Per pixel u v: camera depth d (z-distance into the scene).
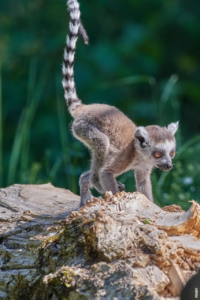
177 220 5.79
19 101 18.31
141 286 4.55
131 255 5.02
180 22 19.70
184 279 4.87
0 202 7.91
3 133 17.89
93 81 18.19
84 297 4.80
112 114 9.35
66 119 17.89
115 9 20.28
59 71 18.83
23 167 13.73
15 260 6.04
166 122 17.38
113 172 8.90
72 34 10.60
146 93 19.09
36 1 20.52
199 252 5.21
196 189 12.12
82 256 5.29
